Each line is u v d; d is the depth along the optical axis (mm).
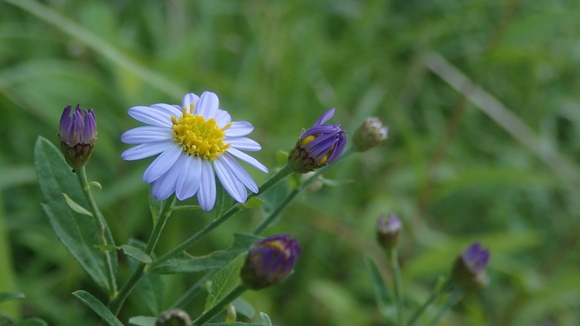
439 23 561
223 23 629
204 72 496
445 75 582
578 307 561
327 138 299
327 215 483
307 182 320
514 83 665
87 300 284
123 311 413
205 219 451
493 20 617
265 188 304
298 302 465
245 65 574
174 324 275
